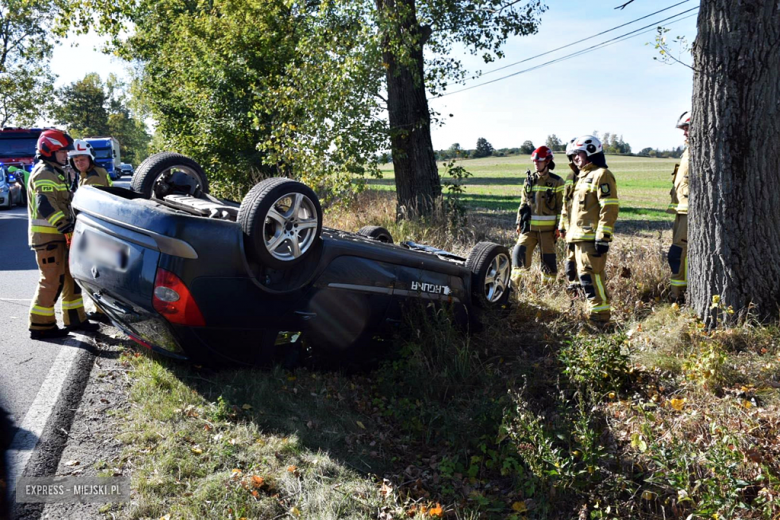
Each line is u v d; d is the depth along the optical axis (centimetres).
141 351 543
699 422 410
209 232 422
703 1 562
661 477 360
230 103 1822
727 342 532
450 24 1464
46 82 5647
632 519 349
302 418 446
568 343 535
